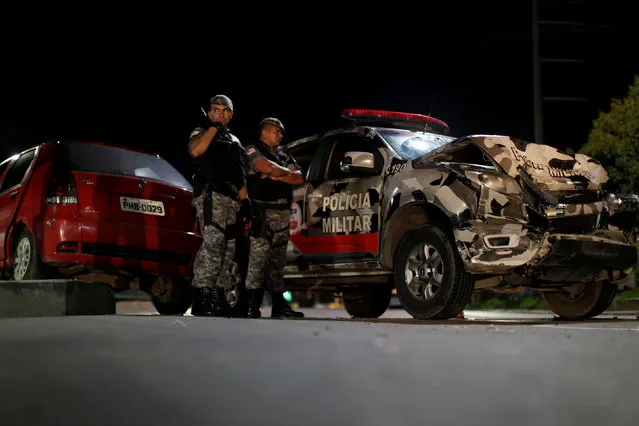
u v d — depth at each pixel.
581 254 6.11
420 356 3.23
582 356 3.29
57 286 6.55
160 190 7.76
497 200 6.05
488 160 6.45
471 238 6.06
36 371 2.72
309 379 2.59
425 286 6.50
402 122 8.31
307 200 7.68
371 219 7.03
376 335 4.19
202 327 4.64
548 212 6.16
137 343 3.64
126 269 7.57
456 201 6.18
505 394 2.31
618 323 6.51
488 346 3.65
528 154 6.39
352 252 7.20
